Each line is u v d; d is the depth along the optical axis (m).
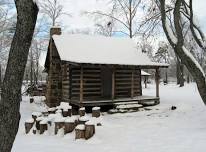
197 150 8.05
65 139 10.77
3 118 3.99
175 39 9.09
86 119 11.77
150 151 8.30
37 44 43.38
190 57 8.90
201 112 15.98
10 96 4.01
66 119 11.58
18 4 3.97
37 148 9.19
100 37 23.45
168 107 19.22
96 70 20.59
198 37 10.29
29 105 23.30
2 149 3.98
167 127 12.38
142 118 15.69
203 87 8.79
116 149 8.82
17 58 4.02
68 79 20.42
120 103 18.88
